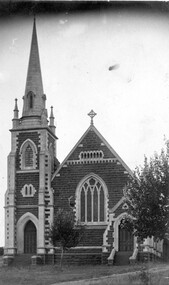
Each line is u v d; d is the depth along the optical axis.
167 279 45.94
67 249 72.88
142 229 60.88
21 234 77.50
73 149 78.44
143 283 45.03
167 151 62.72
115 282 46.41
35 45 84.94
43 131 79.62
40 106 82.31
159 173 61.59
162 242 76.94
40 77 84.06
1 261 81.88
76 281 49.34
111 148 77.31
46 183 77.88
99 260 74.31
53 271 61.34
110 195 76.00
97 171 77.12
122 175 76.19
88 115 79.12
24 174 78.81
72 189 77.38
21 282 50.38
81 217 76.44
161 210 60.50
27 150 79.62
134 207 63.47
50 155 80.06
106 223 75.50
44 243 76.00
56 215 70.81
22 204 78.00
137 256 70.38
